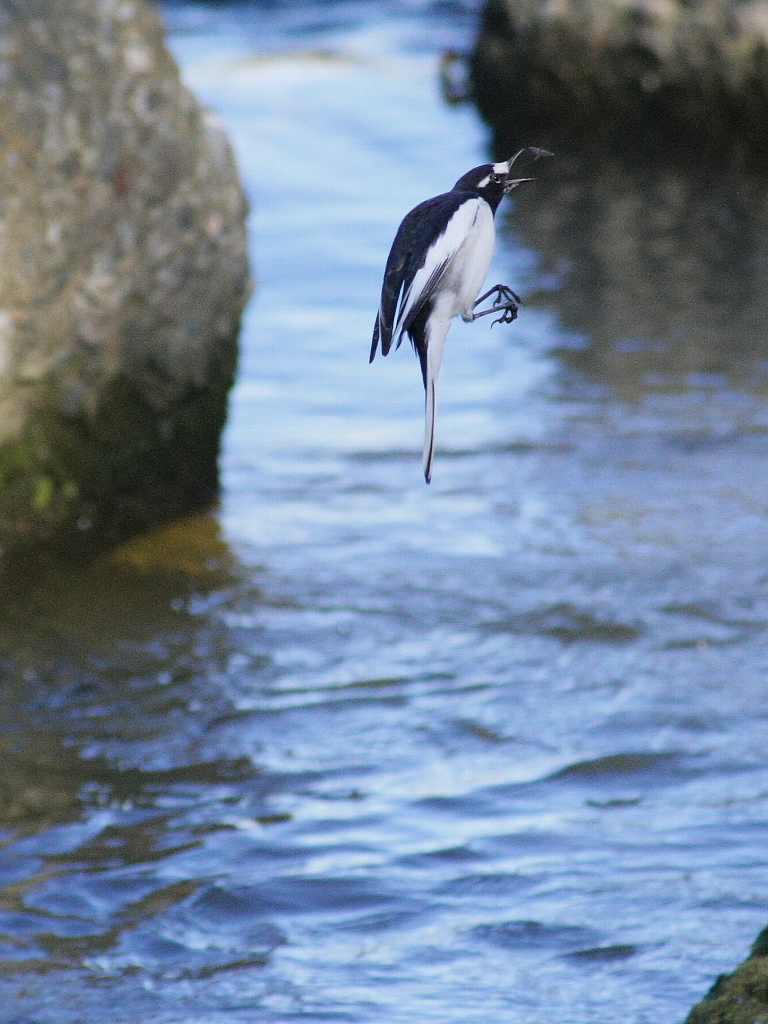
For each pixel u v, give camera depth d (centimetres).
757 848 869
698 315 1995
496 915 812
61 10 1340
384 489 1482
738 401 1681
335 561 1320
